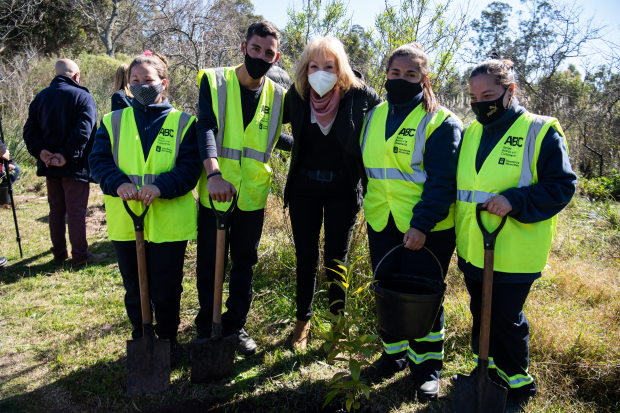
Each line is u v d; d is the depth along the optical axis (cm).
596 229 546
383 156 245
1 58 1555
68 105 419
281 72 309
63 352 286
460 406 217
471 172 226
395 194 244
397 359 264
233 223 273
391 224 250
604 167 940
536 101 1050
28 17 2042
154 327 271
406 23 383
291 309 349
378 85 387
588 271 390
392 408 239
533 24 1162
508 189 210
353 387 229
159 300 258
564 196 204
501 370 237
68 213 432
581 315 311
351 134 256
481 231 211
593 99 1042
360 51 413
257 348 299
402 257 255
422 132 236
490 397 210
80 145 421
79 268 436
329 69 245
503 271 216
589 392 249
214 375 253
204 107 257
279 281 395
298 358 283
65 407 236
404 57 230
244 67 260
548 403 234
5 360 278
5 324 321
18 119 912
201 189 270
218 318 246
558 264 406
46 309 346
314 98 252
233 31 1121
